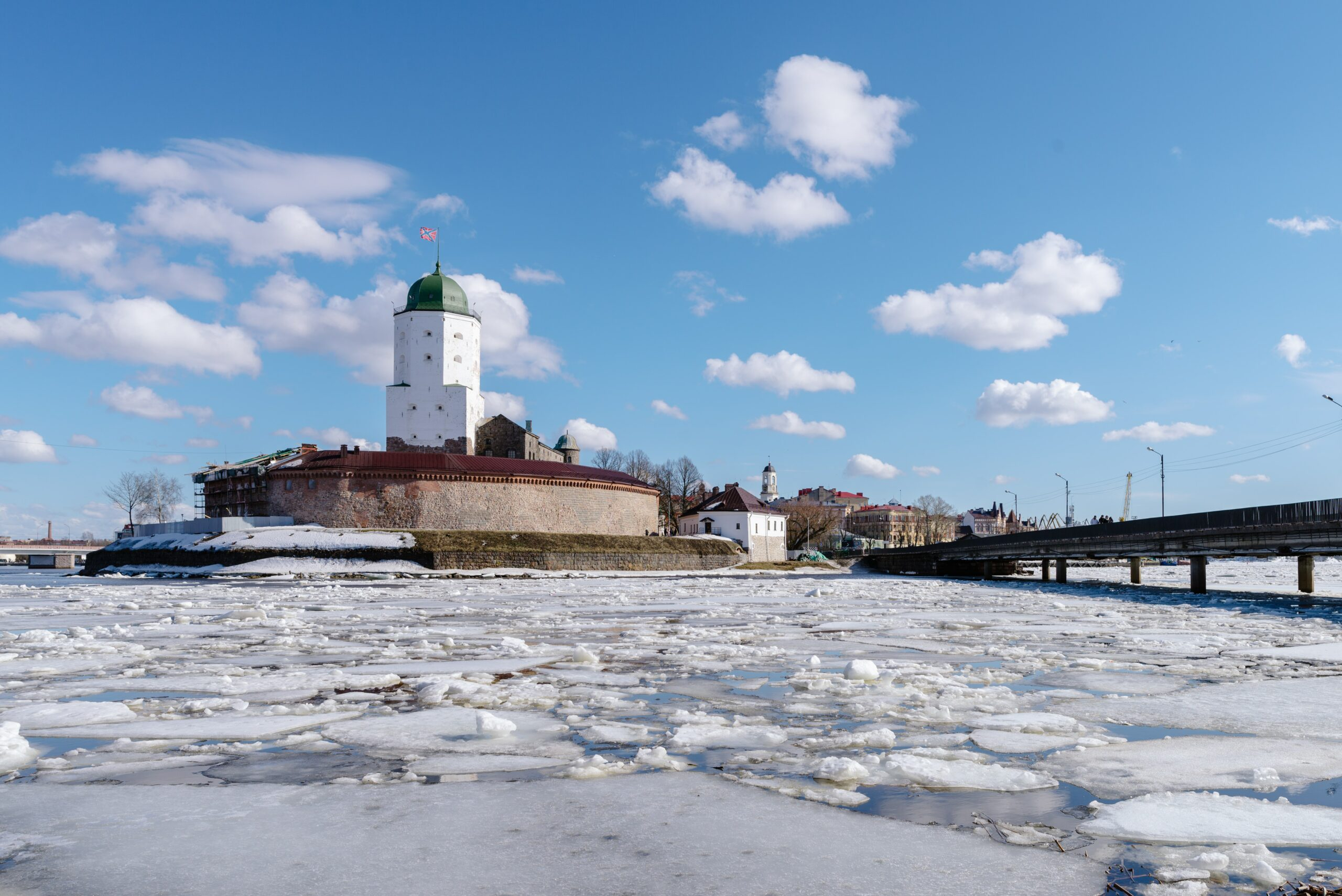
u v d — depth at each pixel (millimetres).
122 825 8531
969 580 83250
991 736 12055
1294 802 9188
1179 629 28938
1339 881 6969
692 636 26047
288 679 17125
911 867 7414
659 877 7223
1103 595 52219
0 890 6996
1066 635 26781
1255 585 72625
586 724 13109
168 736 12211
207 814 8859
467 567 85375
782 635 26750
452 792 9578
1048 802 9227
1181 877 7051
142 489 141250
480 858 7664
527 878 7207
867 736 11766
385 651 21812
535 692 15414
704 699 15203
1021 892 6891
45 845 8008
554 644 24031
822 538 160625
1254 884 6961
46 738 12320
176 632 27203
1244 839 7980
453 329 118562
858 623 31578
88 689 16109
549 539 94000
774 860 7602
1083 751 11289
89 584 67688
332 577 79750
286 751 11469
